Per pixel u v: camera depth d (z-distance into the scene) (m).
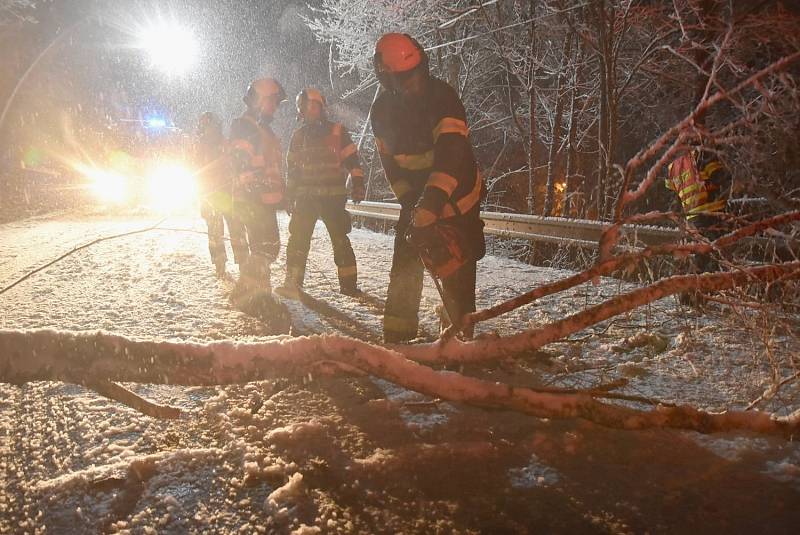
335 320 5.92
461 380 3.18
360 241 12.59
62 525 2.65
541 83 17.03
